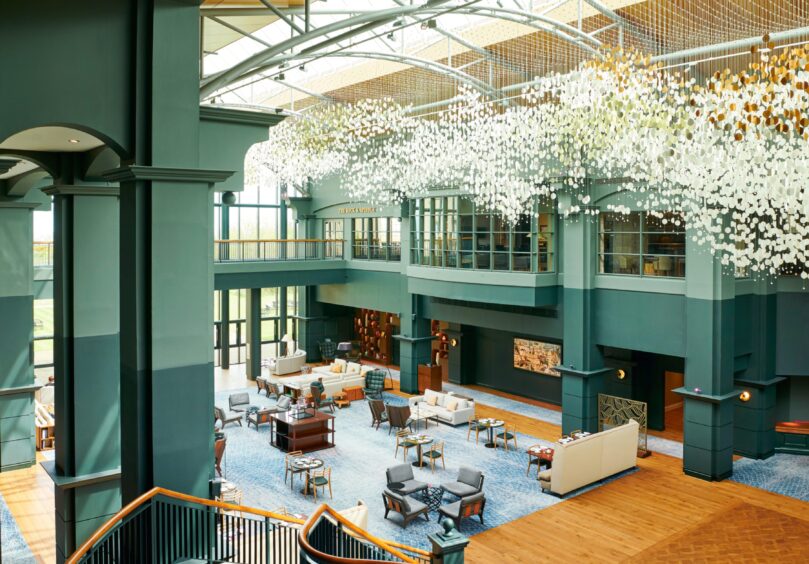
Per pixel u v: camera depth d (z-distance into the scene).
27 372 16.27
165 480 7.25
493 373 24.08
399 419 18.23
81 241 10.07
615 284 17.33
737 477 15.37
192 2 7.20
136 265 7.11
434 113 20.86
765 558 11.39
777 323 16.70
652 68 13.59
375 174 24.22
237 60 18.03
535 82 16.61
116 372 10.41
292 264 25.70
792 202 12.66
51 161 9.89
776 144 13.70
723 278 15.15
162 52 7.05
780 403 17.36
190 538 7.29
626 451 15.67
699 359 15.46
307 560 6.64
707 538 12.17
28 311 16.17
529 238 18.98
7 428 16.11
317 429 17.69
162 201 7.12
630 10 12.92
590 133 15.12
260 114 8.71
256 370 25.84
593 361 17.88
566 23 14.52
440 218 21.86
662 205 15.99
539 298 18.73
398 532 12.41
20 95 6.41
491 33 15.66
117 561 6.75
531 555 11.56
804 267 16.23
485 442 17.98
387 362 28.69
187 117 7.23
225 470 15.90
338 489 14.63
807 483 14.94
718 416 15.05
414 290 22.77
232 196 14.44
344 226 27.47
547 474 14.43
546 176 17.59
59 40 6.61
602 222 17.69
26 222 16.00
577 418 17.88
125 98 7.01
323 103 22.16
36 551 11.98
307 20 10.35
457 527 12.66
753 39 12.68
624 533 12.41
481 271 20.05
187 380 7.36
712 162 13.43
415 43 17.80
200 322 7.43
